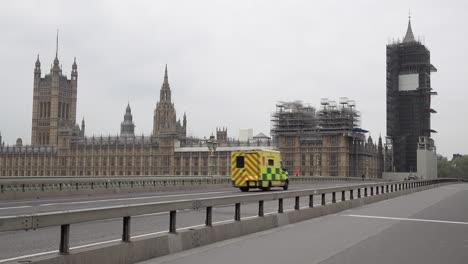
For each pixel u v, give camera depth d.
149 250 9.59
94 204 22.83
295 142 136.25
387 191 33.34
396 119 159.50
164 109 191.12
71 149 166.75
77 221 7.57
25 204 22.78
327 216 19.22
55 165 170.88
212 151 57.31
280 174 38.12
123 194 33.59
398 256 10.34
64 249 7.48
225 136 187.25
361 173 136.00
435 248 11.43
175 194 33.00
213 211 20.09
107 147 159.50
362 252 10.80
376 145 151.88
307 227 15.48
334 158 130.62
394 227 15.66
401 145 158.00
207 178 47.50
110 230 13.70
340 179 89.44
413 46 159.12
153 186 39.66
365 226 15.86
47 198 28.11
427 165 140.75
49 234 12.80
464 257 10.28
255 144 144.38
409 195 38.16
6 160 180.38
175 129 160.88
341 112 131.88
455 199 32.06
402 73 160.12
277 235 13.51
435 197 34.84
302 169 134.88
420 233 14.17
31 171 174.75
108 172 158.50
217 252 10.64
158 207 9.80
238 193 33.84
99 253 8.13
